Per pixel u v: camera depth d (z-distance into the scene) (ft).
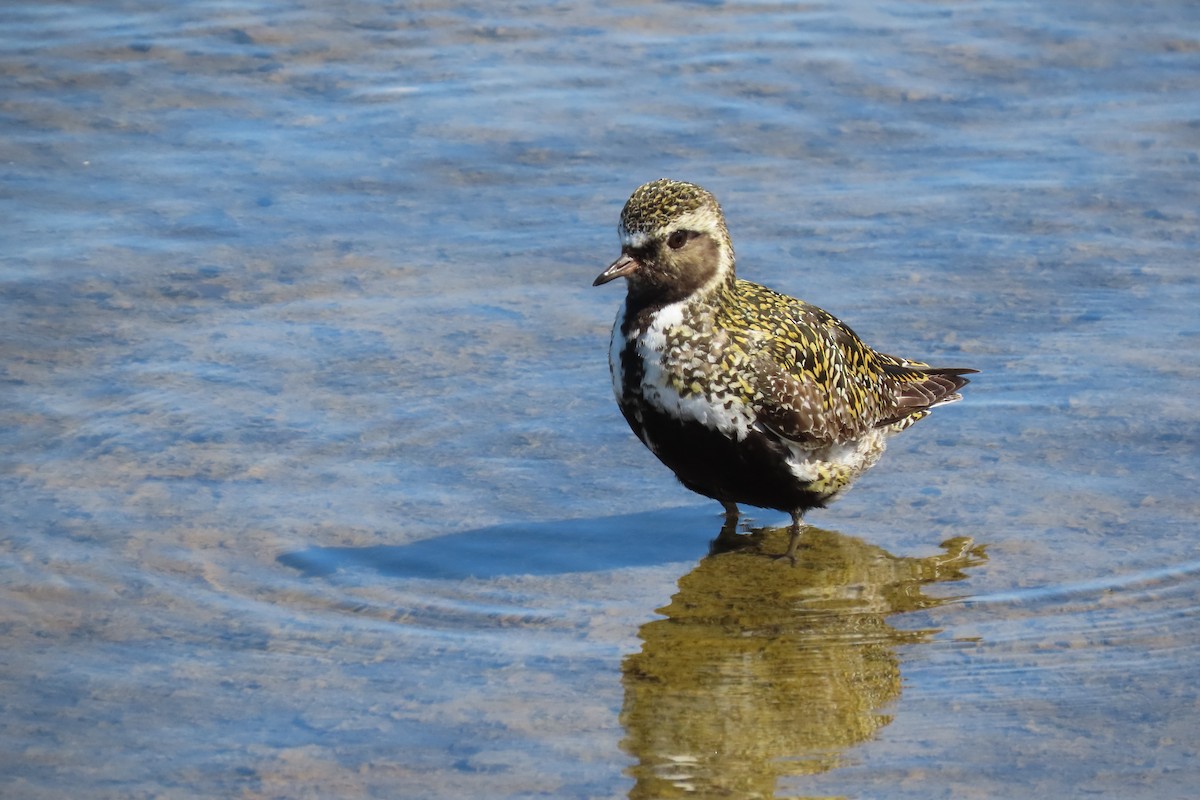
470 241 57.06
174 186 59.77
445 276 55.11
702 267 41.27
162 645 36.88
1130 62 69.00
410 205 59.11
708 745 33.73
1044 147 62.80
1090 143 63.00
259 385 48.96
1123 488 44.47
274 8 74.18
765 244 56.70
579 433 47.80
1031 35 71.36
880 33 71.82
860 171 61.46
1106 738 33.76
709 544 43.09
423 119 64.59
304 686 35.47
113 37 70.64
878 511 44.37
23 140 62.28
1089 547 41.78
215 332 51.52
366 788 31.91
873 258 56.03
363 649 37.06
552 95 66.59
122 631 37.42
